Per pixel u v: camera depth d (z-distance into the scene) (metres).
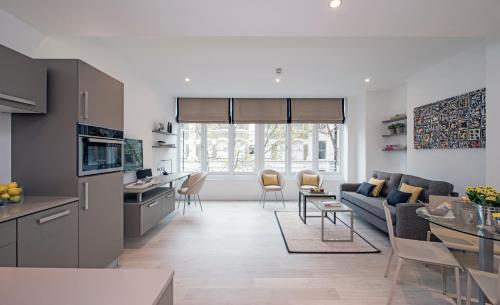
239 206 5.61
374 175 4.93
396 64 3.94
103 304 0.63
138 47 3.28
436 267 2.65
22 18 2.15
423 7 1.97
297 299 2.10
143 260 2.82
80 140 2.04
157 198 3.71
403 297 2.12
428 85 4.12
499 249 1.94
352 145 6.19
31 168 2.04
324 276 2.48
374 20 2.18
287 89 5.50
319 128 6.54
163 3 1.93
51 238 1.78
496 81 2.68
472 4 1.93
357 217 4.70
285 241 3.41
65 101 2.03
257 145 6.48
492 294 1.36
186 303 2.04
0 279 0.76
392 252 2.44
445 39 3.04
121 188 2.66
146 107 4.64
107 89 2.41
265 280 2.40
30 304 0.63
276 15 2.10
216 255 2.96
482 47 3.19
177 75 4.51
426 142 4.09
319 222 4.36
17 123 2.03
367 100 5.64
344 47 3.27
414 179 3.74
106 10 2.02
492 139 2.73
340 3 1.92
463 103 3.38
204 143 6.49
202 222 4.34
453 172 3.60
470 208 1.88
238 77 4.63
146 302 0.64
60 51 2.66
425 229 2.87
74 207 1.99
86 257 2.13
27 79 1.80
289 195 6.33
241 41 3.04
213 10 2.03
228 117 6.26
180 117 6.23
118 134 2.60
